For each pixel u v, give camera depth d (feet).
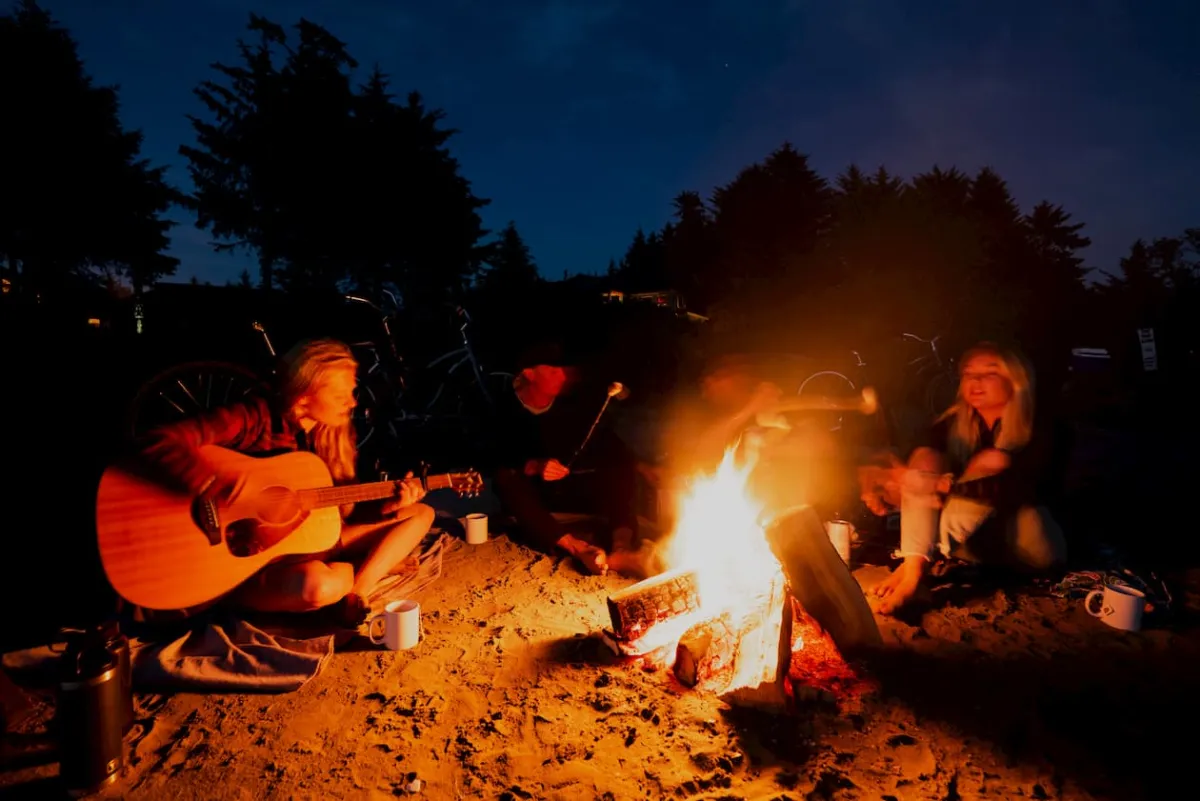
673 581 8.50
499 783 5.98
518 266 146.30
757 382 14.62
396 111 107.76
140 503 7.18
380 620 9.03
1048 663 8.20
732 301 44.16
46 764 6.13
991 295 37.17
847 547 11.49
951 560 11.32
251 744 6.50
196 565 7.51
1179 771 6.20
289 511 8.30
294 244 102.89
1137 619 9.01
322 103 103.35
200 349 28.25
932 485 9.59
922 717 7.08
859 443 21.42
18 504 12.69
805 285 40.91
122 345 27.02
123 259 102.89
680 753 6.40
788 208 73.61
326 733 6.70
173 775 6.04
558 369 12.40
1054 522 10.37
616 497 12.35
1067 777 6.14
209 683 7.42
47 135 92.73
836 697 7.35
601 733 6.72
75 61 97.50
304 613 9.06
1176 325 40.04
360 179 100.83
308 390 8.93
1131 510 14.78
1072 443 10.37
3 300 36.09
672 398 36.04
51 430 17.24
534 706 7.19
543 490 12.76
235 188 105.50
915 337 35.01
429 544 12.75
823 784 5.99
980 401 10.08
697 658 7.59
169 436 7.40
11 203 91.30
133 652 7.89
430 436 24.41
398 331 30.35
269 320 30.22
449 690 7.51
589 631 9.11
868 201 40.65
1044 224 141.08
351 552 9.92
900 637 8.90
